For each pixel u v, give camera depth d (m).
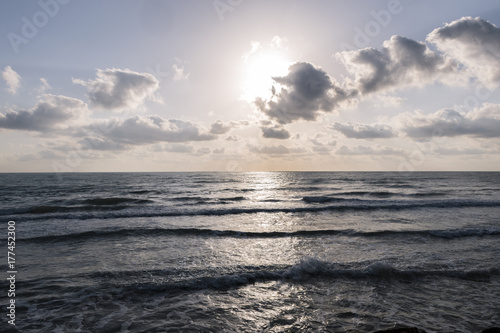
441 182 61.75
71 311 5.97
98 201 26.11
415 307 6.20
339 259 9.53
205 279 7.65
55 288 7.07
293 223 16.28
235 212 20.12
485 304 6.34
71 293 6.82
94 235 12.95
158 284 7.33
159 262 9.21
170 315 5.87
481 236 12.63
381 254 10.11
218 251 10.62
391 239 12.28
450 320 5.62
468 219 17.14
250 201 27.23
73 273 8.12
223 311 6.06
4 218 17.22
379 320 5.63
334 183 58.12
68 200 26.66
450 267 8.62
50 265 8.80
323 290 7.12
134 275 7.97
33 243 11.55
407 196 31.33
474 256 9.81
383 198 29.41
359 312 5.98
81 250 10.57
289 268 8.52
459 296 6.75
